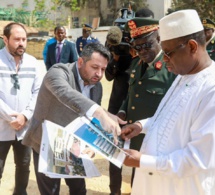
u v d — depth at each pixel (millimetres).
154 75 2910
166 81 2881
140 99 2975
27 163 3662
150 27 2768
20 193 3734
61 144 2258
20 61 3400
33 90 3506
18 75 3367
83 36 9414
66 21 26500
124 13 4176
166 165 1771
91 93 2723
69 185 3070
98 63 2402
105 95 9719
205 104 1695
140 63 3062
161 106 2066
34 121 2719
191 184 1790
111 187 3873
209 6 18828
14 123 3264
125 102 3277
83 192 3113
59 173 2023
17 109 3365
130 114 3068
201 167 1672
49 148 2154
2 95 3312
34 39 18547
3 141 3369
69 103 2184
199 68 1791
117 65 3646
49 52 7465
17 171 3672
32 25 24594
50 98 2539
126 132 2219
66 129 2027
